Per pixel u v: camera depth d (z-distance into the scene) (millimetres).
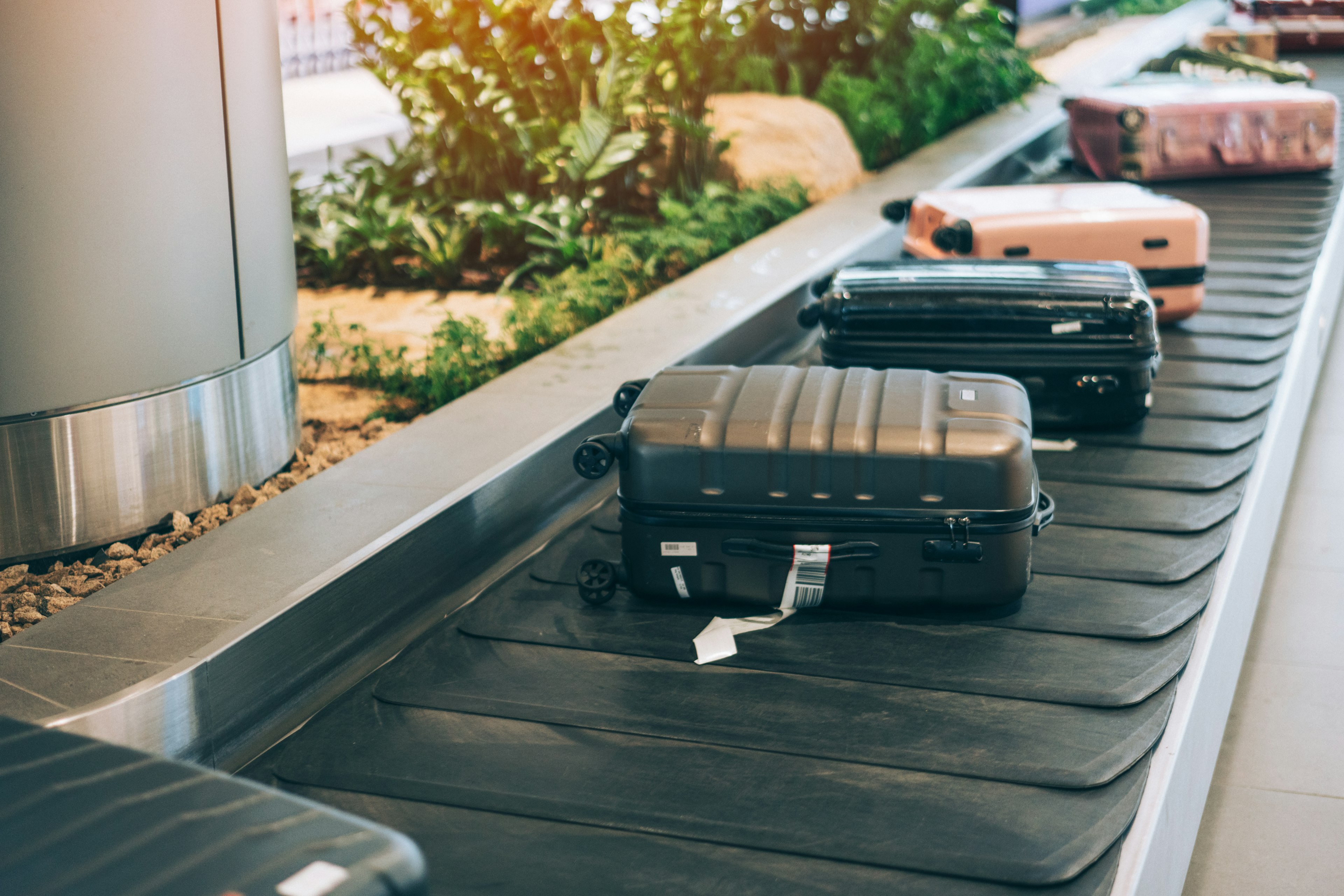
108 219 3180
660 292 5199
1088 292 3973
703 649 2865
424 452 3504
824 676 2750
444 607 3176
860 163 7992
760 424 2920
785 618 3018
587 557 3408
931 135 8836
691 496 2928
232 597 2668
